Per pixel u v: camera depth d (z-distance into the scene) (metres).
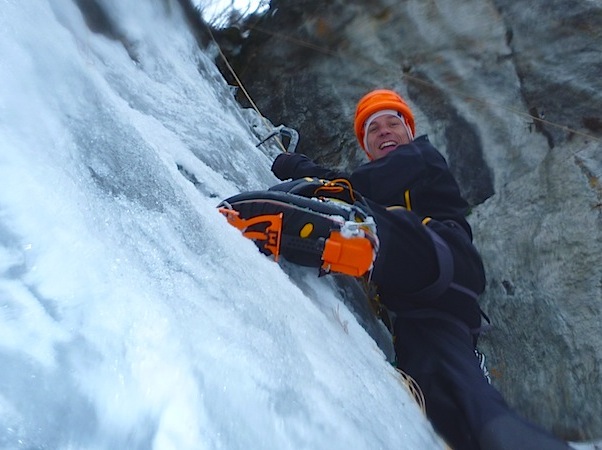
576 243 3.54
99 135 1.13
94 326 0.77
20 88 1.03
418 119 4.21
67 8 2.01
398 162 2.10
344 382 1.19
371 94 2.62
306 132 4.45
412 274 1.87
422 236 1.87
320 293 1.80
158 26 3.02
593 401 3.23
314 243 1.67
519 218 3.79
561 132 3.84
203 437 0.75
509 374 3.54
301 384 1.00
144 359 0.78
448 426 1.67
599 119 3.76
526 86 4.00
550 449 1.48
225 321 0.99
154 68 2.60
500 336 3.63
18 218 0.82
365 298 2.20
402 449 1.16
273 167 2.78
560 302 3.47
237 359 0.90
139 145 1.23
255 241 1.66
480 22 4.16
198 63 3.37
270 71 4.56
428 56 4.27
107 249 0.91
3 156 0.88
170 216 1.15
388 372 1.64
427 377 1.78
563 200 3.68
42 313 0.74
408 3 4.34
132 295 0.85
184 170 1.88
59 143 1.03
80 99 1.16
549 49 3.97
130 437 0.69
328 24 4.49
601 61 3.83
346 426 1.01
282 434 0.86
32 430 0.63
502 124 4.01
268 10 4.54
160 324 0.84
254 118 3.74
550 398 3.36
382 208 1.88
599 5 3.90
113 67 2.18
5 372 0.65
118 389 0.72
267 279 1.37
